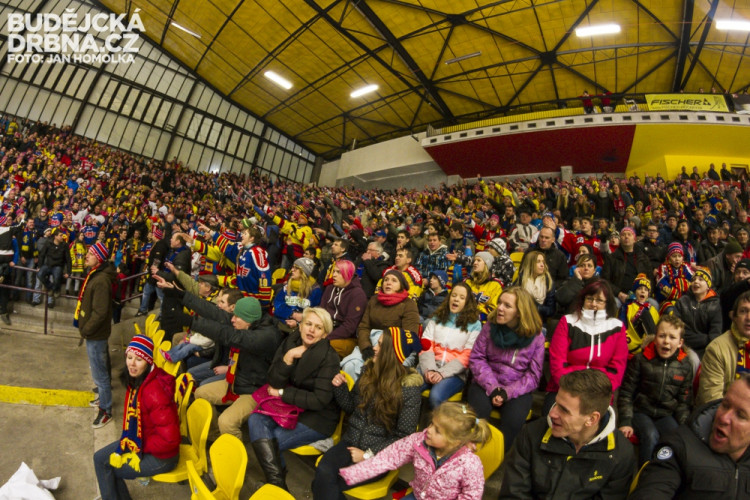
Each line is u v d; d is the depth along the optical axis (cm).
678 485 162
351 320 395
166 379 264
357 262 548
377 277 524
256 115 2697
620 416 275
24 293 654
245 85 2347
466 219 848
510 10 1498
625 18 1473
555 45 1638
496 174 2116
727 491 154
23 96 1941
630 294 401
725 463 156
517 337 292
